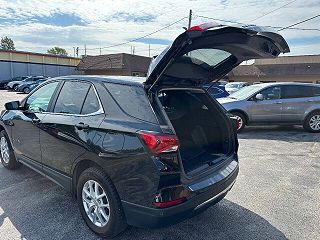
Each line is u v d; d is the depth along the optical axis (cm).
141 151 230
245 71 3656
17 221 302
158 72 248
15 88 2670
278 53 301
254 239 279
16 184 399
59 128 306
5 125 423
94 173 264
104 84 284
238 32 241
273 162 526
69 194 369
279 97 801
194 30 217
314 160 541
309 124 816
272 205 352
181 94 345
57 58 3769
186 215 242
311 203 358
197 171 264
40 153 347
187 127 345
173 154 231
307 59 3488
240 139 724
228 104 789
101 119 266
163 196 226
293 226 304
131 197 241
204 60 298
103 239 273
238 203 356
